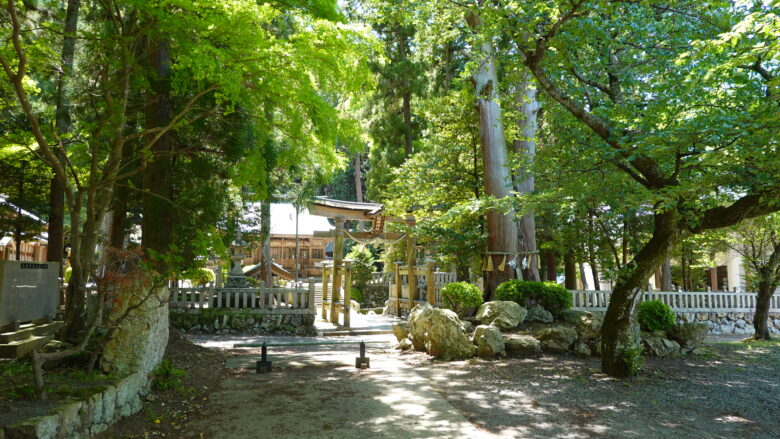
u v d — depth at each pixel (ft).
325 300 55.77
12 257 63.26
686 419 17.40
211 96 24.54
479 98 44.96
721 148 19.74
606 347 24.98
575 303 53.42
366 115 80.59
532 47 26.66
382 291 77.66
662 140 20.85
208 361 26.73
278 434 15.03
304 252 130.62
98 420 13.87
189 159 27.94
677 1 27.02
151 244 24.12
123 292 17.49
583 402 19.51
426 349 30.73
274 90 20.97
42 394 13.15
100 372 16.85
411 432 15.33
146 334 18.01
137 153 22.24
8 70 15.83
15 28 15.38
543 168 30.58
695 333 31.30
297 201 40.16
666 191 21.04
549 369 25.99
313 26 19.51
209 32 17.57
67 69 25.18
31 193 40.09
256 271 90.17
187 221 24.18
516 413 17.79
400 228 51.16
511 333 34.17
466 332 33.24
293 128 24.40
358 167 118.11
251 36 17.53
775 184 19.04
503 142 44.52
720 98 23.58
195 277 22.12
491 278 43.55
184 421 16.29
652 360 29.01
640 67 27.53
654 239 24.49
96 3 28.96
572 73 28.48
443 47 61.93
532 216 45.29
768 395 21.08
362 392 20.59
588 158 27.45
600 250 61.31
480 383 22.70
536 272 45.34
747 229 47.39
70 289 22.18
